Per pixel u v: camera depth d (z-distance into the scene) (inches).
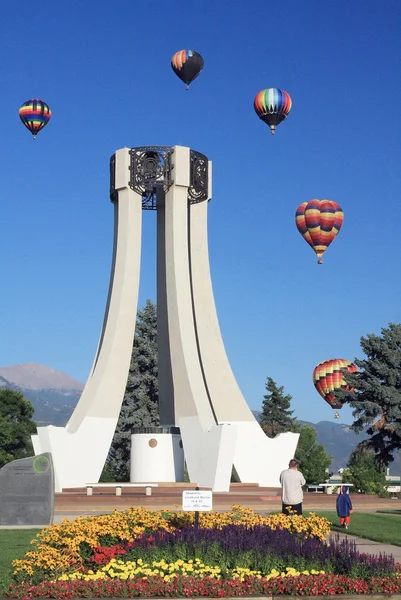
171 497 1067.3
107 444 1246.9
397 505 1158.3
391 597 437.4
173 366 1266.0
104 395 1258.0
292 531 581.6
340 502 816.3
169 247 1299.2
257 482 1286.9
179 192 1307.8
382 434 1641.2
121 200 1327.5
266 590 441.4
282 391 2496.3
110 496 1072.8
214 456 1176.8
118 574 464.4
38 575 470.6
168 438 1275.8
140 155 1322.6
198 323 1332.4
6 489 780.0
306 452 2770.7
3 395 2378.2
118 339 1284.4
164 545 518.3
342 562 474.6
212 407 1302.9
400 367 1654.8
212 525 589.3
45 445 1201.4
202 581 446.3
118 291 1302.9
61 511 1008.2
